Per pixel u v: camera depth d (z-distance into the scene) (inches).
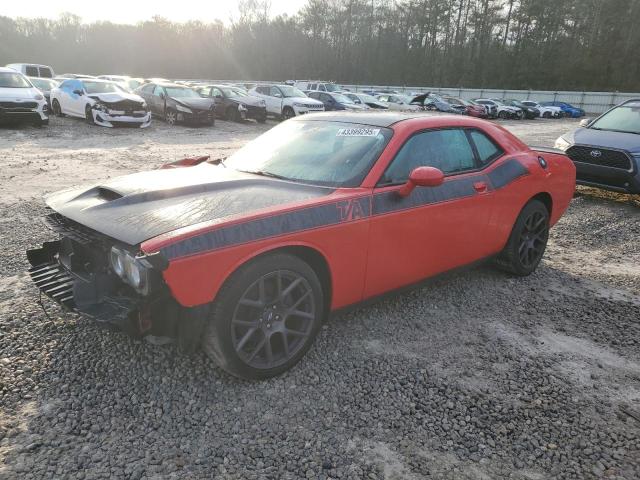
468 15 3004.4
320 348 133.8
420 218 140.1
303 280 118.4
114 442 96.3
